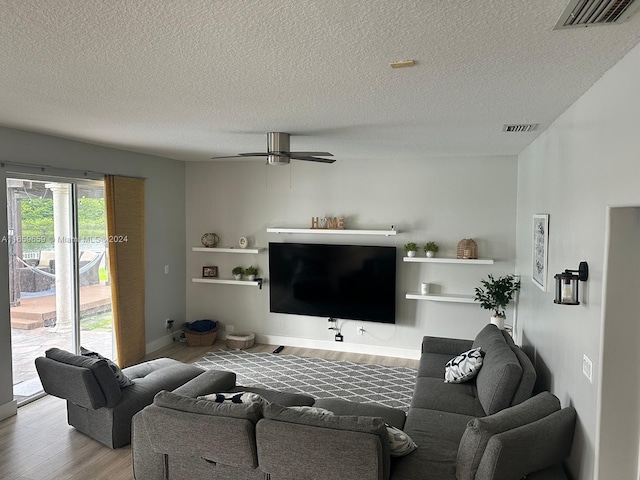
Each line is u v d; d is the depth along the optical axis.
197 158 6.25
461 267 5.66
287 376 5.15
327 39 1.82
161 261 6.19
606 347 2.09
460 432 2.91
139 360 5.64
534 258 4.09
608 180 2.11
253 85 2.50
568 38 1.78
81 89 2.60
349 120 3.45
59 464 3.30
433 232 5.75
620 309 2.07
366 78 2.35
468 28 1.70
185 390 3.42
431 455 2.62
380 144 4.64
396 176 5.85
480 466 2.28
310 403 3.50
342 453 2.21
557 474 2.50
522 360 3.39
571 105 2.86
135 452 2.95
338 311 6.02
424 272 5.79
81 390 3.41
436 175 5.70
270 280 6.31
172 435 2.57
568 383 2.75
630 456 2.10
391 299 5.77
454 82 2.42
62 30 1.73
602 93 2.24
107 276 5.36
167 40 1.83
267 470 2.40
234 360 5.72
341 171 6.06
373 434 2.23
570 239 2.80
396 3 1.49
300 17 1.61
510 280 5.23
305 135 4.12
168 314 6.38
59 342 4.71
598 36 1.75
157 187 6.05
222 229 6.61
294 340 6.38
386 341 5.97
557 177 3.21
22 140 4.07
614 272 2.07
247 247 6.50
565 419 2.49
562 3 1.48
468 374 3.73
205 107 3.05
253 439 2.44
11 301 4.16
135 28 1.71
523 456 2.28
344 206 6.07
